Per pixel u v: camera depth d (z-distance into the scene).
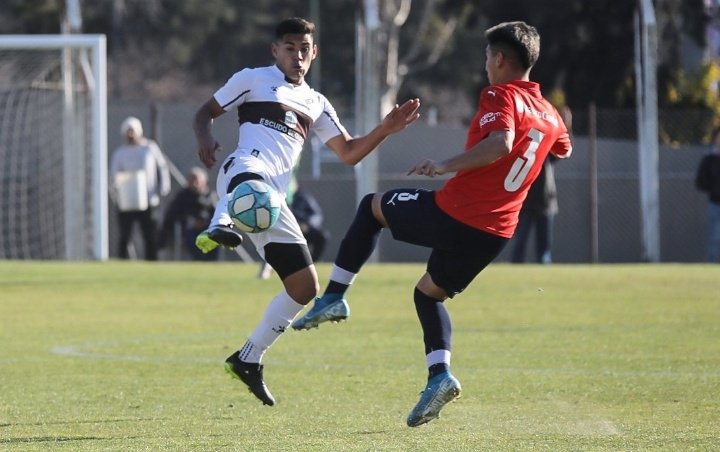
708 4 109.31
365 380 29.17
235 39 177.50
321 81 172.62
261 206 23.64
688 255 83.50
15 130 73.25
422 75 178.88
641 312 43.66
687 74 108.88
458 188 22.30
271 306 24.31
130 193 68.75
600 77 112.56
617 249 84.12
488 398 26.44
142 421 23.70
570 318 42.00
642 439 21.50
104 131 69.00
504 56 22.61
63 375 29.91
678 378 29.09
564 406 25.36
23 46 69.19
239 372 24.25
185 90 175.12
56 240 72.38
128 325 40.41
